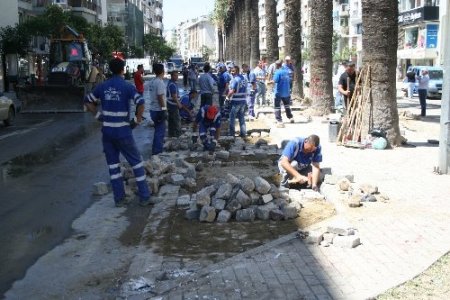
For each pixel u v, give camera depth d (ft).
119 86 27.27
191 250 21.01
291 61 80.74
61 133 58.49
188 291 16.78
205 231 23.31
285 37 86.84
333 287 16.69
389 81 43.37
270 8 100.48
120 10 331.16
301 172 30.09
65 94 82.79
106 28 203.92
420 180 31.68
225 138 49.39
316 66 67.36
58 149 47.42
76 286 18.24
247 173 35.09
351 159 38.32
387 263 18.60
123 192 28.35
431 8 162.09
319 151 29.43
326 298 15.92
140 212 27.04
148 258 20.18
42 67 135.54
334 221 23.25
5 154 44.96
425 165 36.17
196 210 25.03
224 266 18.74
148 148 47.75
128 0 344.08
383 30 42.80
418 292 16.08
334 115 66.08
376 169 34.86
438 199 27.22
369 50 43.45
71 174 36.47
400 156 39.45
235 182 25.68
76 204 28.78
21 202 29.30
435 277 17.26
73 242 22.71
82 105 82.89
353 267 18.33
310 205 26.61
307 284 17.01
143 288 17.46
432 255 19.26
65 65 91.81
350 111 44.93
